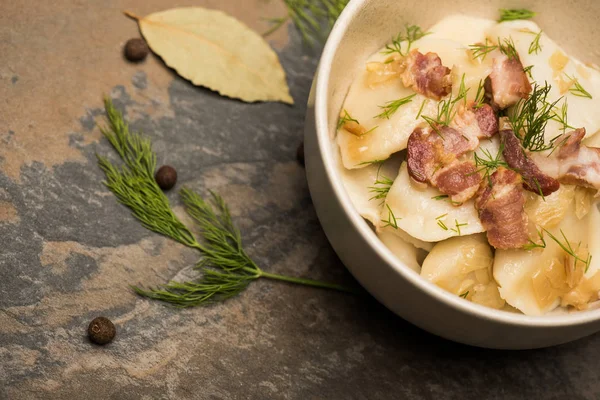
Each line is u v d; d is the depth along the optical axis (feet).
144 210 1.33
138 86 1.40
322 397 1.31
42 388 1.25
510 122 1.26
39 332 1.27
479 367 1.34
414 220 1.24
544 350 1.36
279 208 1.38
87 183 1.33
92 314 1.29
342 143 1.27
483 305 1.24
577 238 1.26
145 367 1.28
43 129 1.34
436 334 1.27
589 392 1.35
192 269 1.33
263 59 1.42
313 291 1.35
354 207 1.20
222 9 1.46
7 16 1.38
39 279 1.29
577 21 1.39
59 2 1.40
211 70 1.40
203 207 1.35
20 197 1.31
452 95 1.28
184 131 1.39
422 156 1.24
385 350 1.34
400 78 1.27
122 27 1.42
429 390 1.33
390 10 1.31
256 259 1.35
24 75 1.36
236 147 1.40
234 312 1.32
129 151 1.36
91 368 1.27
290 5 1.48
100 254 1.31
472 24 1.38
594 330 1.22
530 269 1.24
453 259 1.24
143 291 1.30
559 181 1.25
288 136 1.42
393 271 1.19
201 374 1.29
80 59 1.39
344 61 1.29
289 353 1.32
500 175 1.23
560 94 1.30
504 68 1.28
